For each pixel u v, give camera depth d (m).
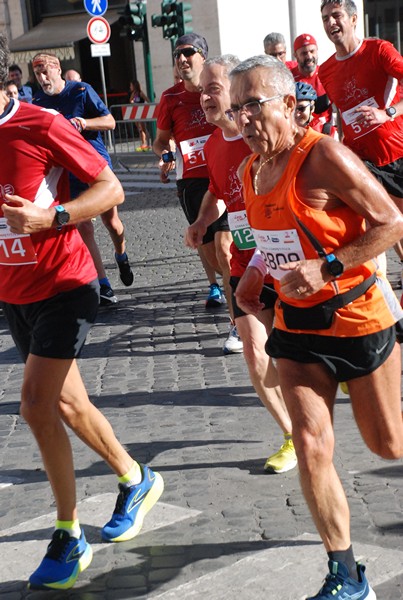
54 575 4.24
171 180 21.78
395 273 10.57
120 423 6.60
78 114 10.59
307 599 3.72
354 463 5.49
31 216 4.08
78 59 34.41
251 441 6.02
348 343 3.86
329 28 8.95
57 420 4.29
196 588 4.19
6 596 4.28
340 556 3.74
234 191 5.66
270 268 4.02
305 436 3.78
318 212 3.74
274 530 4.70
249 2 28.72
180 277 11.79
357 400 3.98
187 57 9.20
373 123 8.52
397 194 9.19
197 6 28.38
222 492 5.25
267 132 3.81
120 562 4.50
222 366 7.86
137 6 24.78
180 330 9.21
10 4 33.38
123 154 23.47
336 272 3.73
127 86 34.56
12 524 5.05
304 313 3.87
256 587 4.14
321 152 3.71
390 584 4.06
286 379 3.91
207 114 5.68
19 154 4.19
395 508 4.86
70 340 4.28
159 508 5.06
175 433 6.29
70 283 4.33
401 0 30.75
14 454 6.18
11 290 4.38
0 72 4.12
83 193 4.27
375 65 8.89
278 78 3.81
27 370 4.29
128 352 8.58
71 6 33.06
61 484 4.30
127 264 11.09
